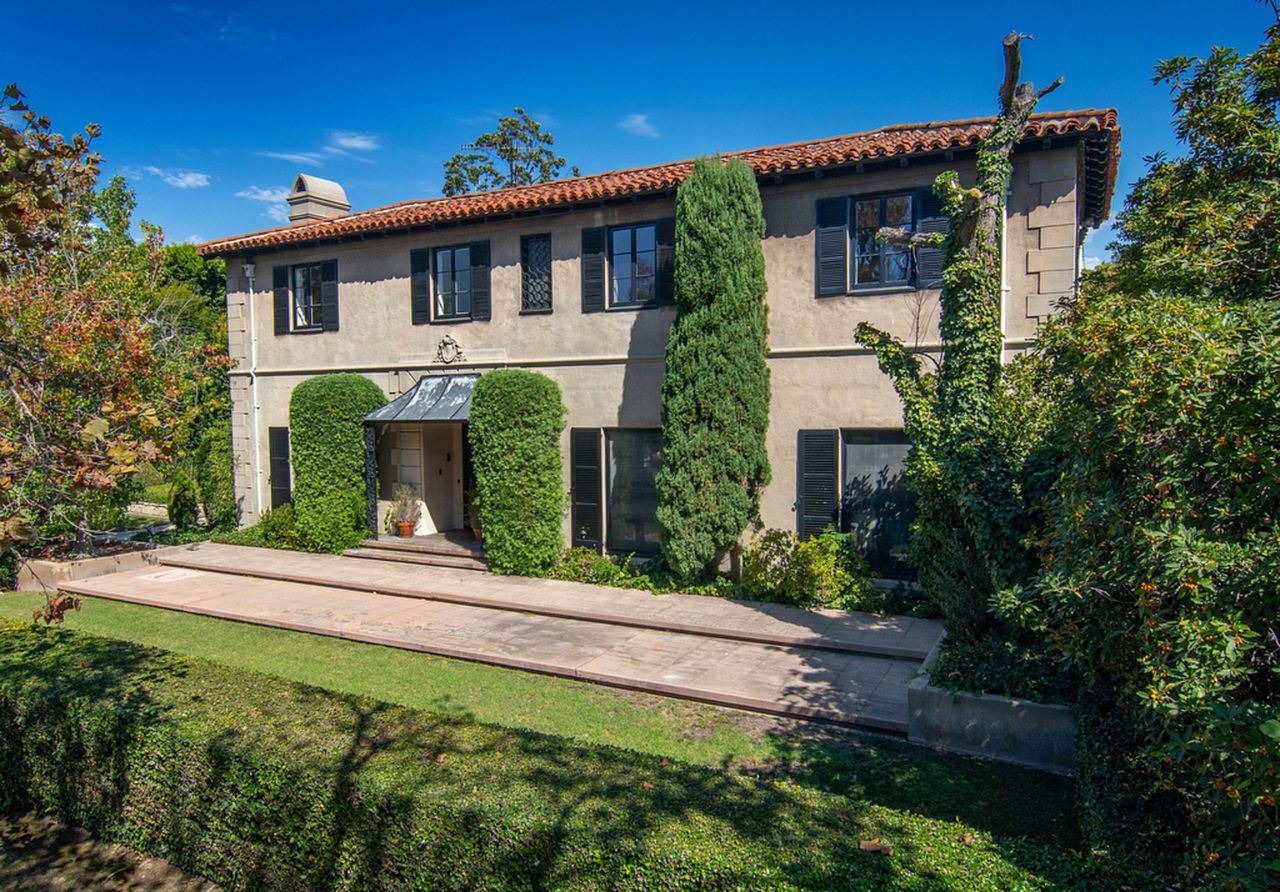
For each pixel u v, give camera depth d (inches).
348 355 708.0
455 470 744.3
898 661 392.8
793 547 506.9
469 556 623.5
